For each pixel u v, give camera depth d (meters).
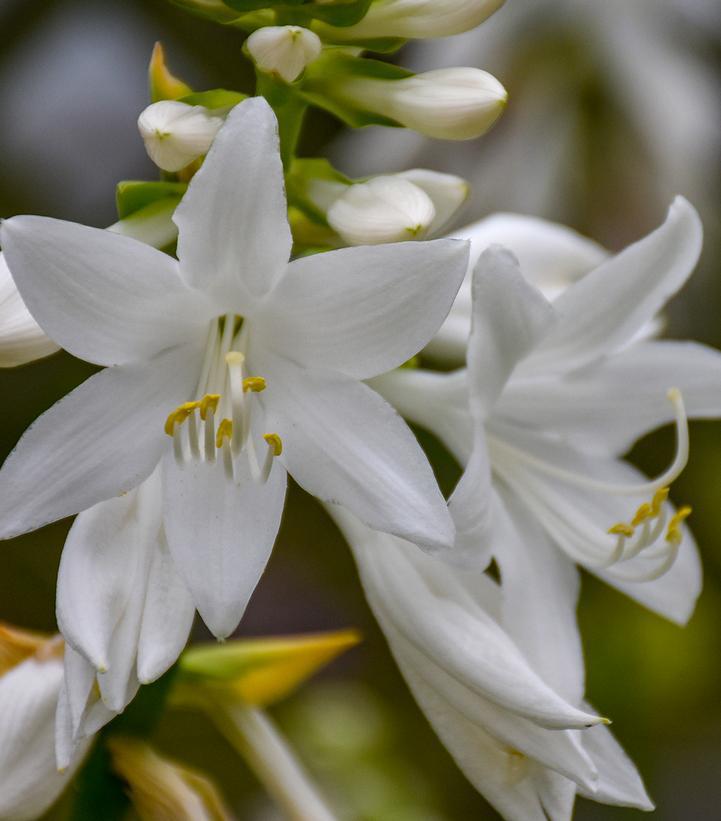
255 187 0.54
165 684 0.59
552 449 0.60
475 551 0.56
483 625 0.56
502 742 0.56
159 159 0.56
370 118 0.58
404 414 0.59
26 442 0.54
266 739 0.61
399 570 0.57
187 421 0.56
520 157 0.76
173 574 0.55
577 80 0.76
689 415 0.59
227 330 0.56
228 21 0.58
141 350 0.55
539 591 0.58
